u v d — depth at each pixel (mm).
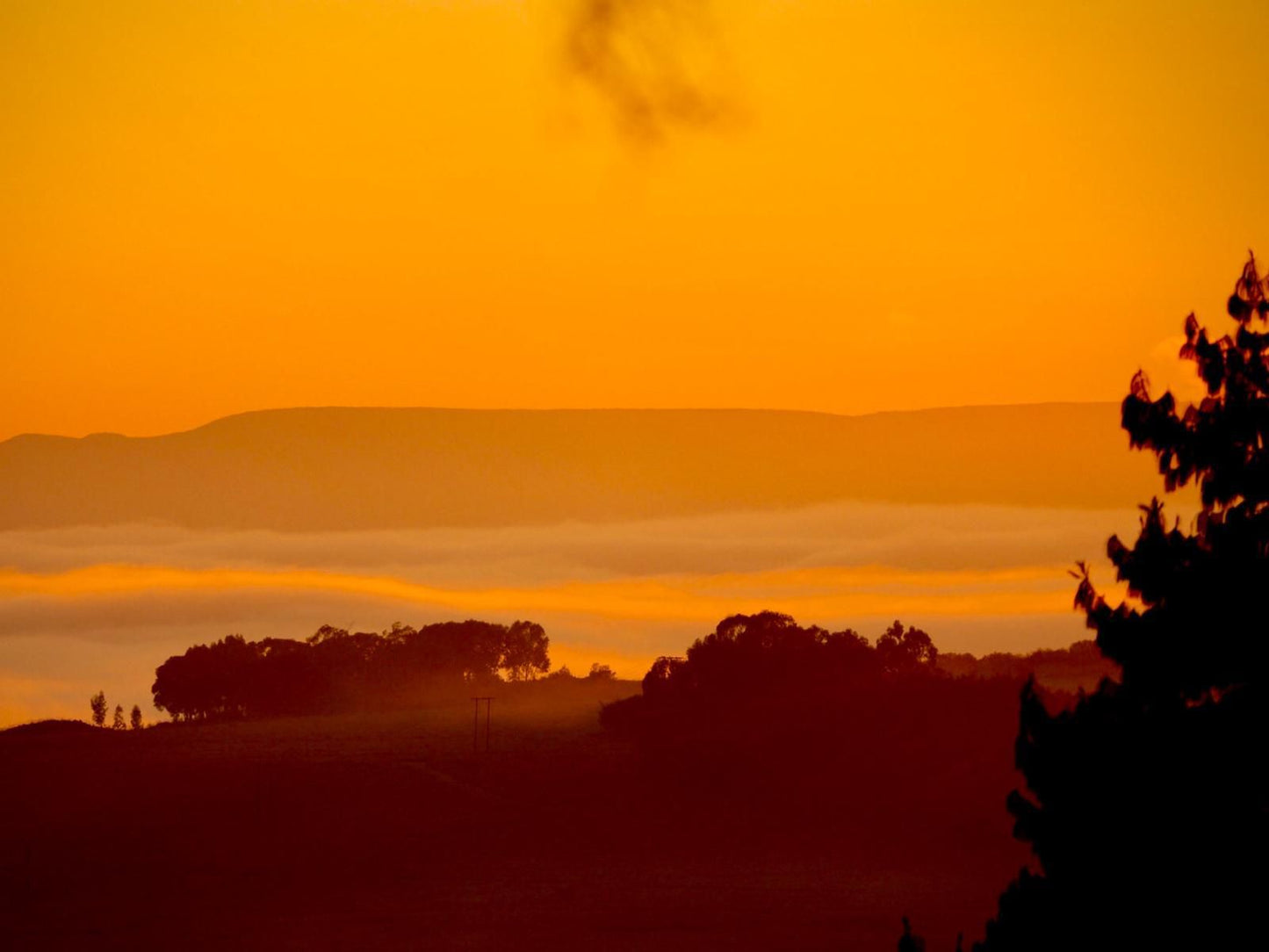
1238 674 69062
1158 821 66812
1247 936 62750
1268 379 72938
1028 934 68250
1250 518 70625
